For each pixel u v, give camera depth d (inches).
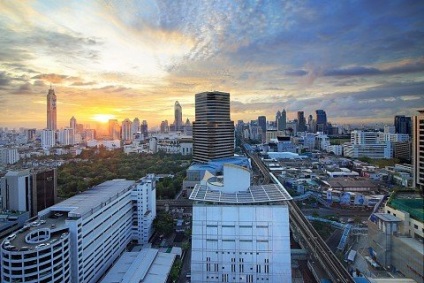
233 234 5019.7
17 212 7731.3
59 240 4975.4
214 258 4995.1
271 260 4901.6
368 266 5093.5
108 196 6978.4
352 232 7283.5
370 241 5123.0
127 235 7657.5
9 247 4697.3
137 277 5492.1
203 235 5059.1
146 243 7849.4
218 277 4963.1
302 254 6594.5
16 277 4569.4
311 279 5772.6
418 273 3789.4
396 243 4266.7
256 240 4975.4
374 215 4955.7
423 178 6569.9
